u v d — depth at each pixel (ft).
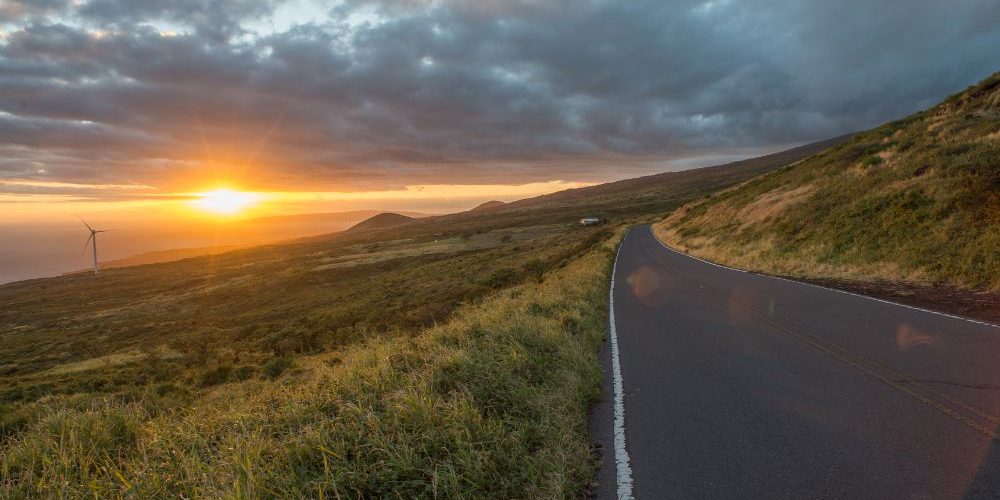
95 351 137.28
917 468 12.64
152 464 13.20
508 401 17.25
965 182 54.34
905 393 18.02
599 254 106.93
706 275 65.05
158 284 379.55
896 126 101.81
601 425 17.49
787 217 83.92
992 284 37.40
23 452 15.26
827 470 12.92
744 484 12.60
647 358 26.30
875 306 35.37
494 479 12.39
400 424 14.20
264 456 12.96
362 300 173.37
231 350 94.38
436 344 25.66
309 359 65.62
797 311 35.83
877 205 63.82
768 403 18.17
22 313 306.14
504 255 230.68
